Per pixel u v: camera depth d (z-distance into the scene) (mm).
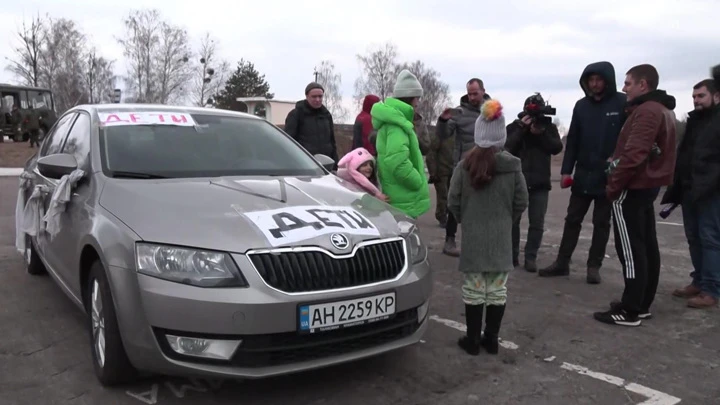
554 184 18312
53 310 4672
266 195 3545
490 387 3490
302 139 6633
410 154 4781
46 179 4723
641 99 4547
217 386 3406
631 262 4504
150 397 3264
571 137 5797
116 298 3047
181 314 2877
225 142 4402
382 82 50594
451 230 6914
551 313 4859
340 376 3586
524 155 6047
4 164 22297
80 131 4488
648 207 4637
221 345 2898
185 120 4527
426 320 3559
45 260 4668
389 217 3617
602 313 4684
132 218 3193
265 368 2936
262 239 3020
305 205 3453
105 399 3230
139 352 2998
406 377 3598
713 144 4824
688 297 5371
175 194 3428
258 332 2873
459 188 3887
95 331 3467
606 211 5648
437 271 6219
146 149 4051
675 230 9141
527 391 3447
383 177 4820
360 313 3113
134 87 48875
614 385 3549
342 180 4402
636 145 4332
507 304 5078
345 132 38125
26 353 3846
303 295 2959
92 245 3330
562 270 6023
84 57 49219
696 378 3658
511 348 4105
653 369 3781
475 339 3971
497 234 3805
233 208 3281
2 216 9367
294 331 2939
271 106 39281
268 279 2939
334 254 3082
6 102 29891
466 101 6637
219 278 2906
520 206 3842
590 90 5551
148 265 2977
